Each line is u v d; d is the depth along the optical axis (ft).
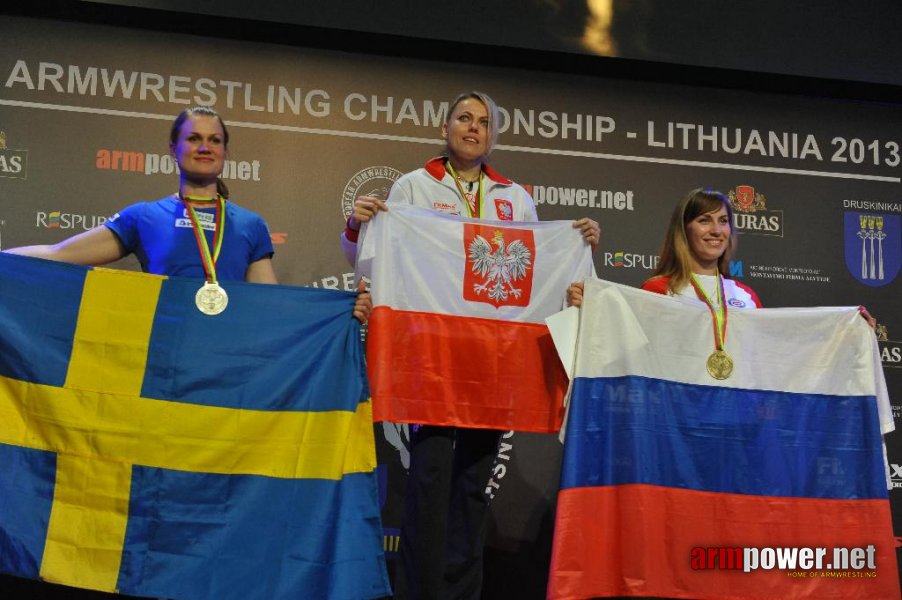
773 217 17.24
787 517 12.43
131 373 11.48
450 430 12.48
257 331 11.75
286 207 16.02
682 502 12.17
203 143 12.64
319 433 11.59
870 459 12.79
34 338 11.44
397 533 15.20
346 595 11.08
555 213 16.71
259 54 16.35
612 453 12.12
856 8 17.42
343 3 16.01
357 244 12.92
